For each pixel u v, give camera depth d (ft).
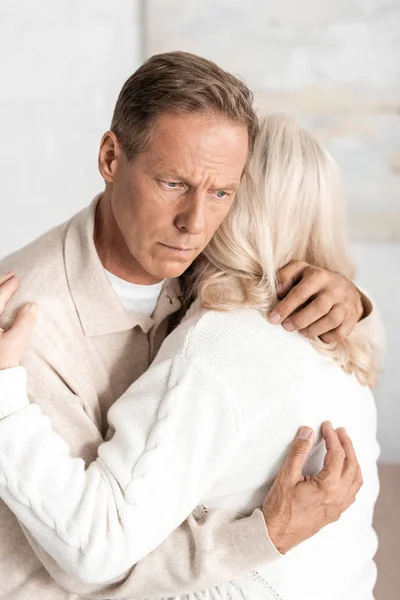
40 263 3.71
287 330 3.62
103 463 3.32
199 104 3.16
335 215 4.01
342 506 3.46
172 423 3.27
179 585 3.34
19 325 3.39
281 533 3.35
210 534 3.38
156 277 3.91
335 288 3.70
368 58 8.05
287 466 3.38
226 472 3.45
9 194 8.74
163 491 3.21
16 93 8.46
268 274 3.68
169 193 3.31
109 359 3.91
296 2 7.99
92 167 8.64
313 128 8.22
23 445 3.23
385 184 8.30
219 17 8.06
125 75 8.38
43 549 3.45
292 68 8.12
